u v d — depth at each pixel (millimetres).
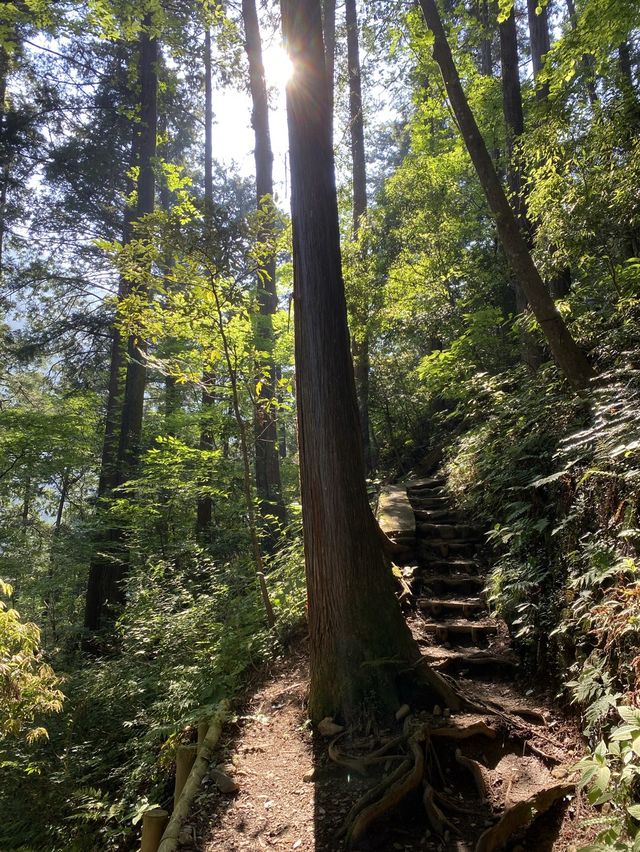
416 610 4566
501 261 10117
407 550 5484
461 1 12469
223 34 10922
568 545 3480
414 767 2613
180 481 8500
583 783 1850
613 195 5047
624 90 5422
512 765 2746
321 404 3406
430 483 7746
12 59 12836
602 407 3713
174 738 3934
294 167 3590
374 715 3113
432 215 10328
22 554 12164
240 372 5379
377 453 11727
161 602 5992
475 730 2895
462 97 5336
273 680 4191
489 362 8219
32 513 17500
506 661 3732
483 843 2215
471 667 3791
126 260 4836
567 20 13281
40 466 10320
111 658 7320
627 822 1848
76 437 10820
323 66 3635
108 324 13961
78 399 13102
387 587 3434
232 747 3414
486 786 2611
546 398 5172
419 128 12609
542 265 5805
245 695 4121
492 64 16469
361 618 3299
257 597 5531
